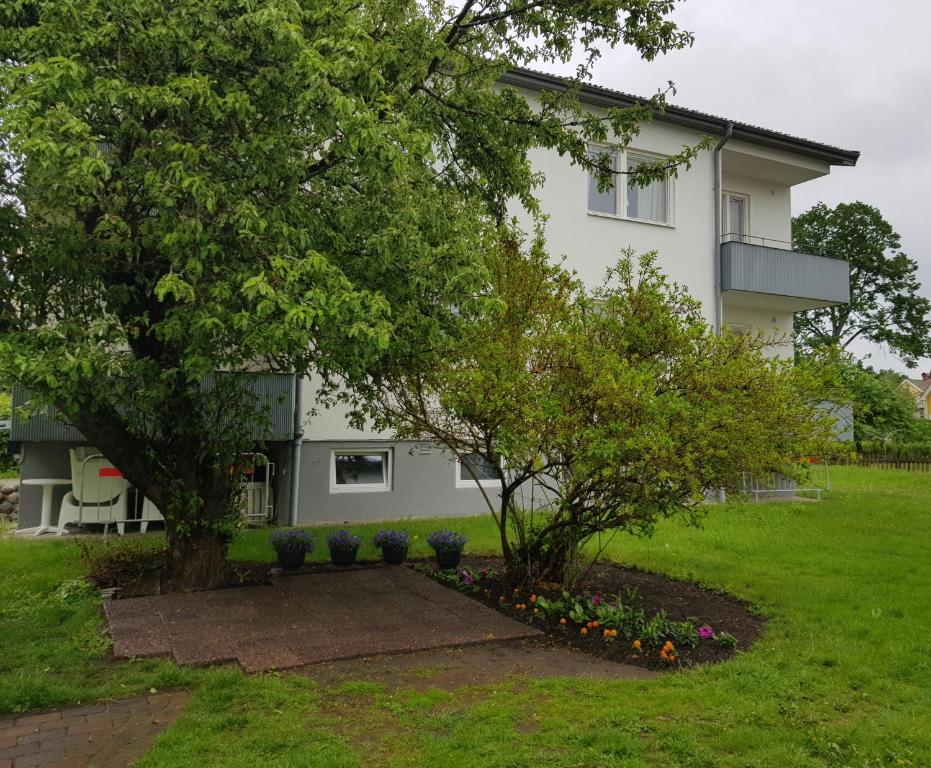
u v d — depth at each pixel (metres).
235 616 6.02
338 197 6.60
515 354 5.98
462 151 8.93
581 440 5.64
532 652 5.37
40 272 5.90
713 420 5.42
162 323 5.30
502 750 3.66
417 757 3.58
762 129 15.09
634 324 6.35
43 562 7.67
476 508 12.29
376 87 5.78
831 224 48.47
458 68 8.34
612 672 4.93
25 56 5.24
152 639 5.35
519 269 6.71
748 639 5.68
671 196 14.62
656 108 8.67
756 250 15.03
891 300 48.38
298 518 10.90
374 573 7.78
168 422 6.88
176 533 7.09
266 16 5.09
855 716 4.18
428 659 5.16
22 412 5.29
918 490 15.79
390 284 6.11
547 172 13.22
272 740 3.71
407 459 11.76
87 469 9.26
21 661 4.93
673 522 10.73
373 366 6.50
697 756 3.61
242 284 5.12
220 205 5.47
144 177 5.36
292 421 10.45
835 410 6.65
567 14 7.81
